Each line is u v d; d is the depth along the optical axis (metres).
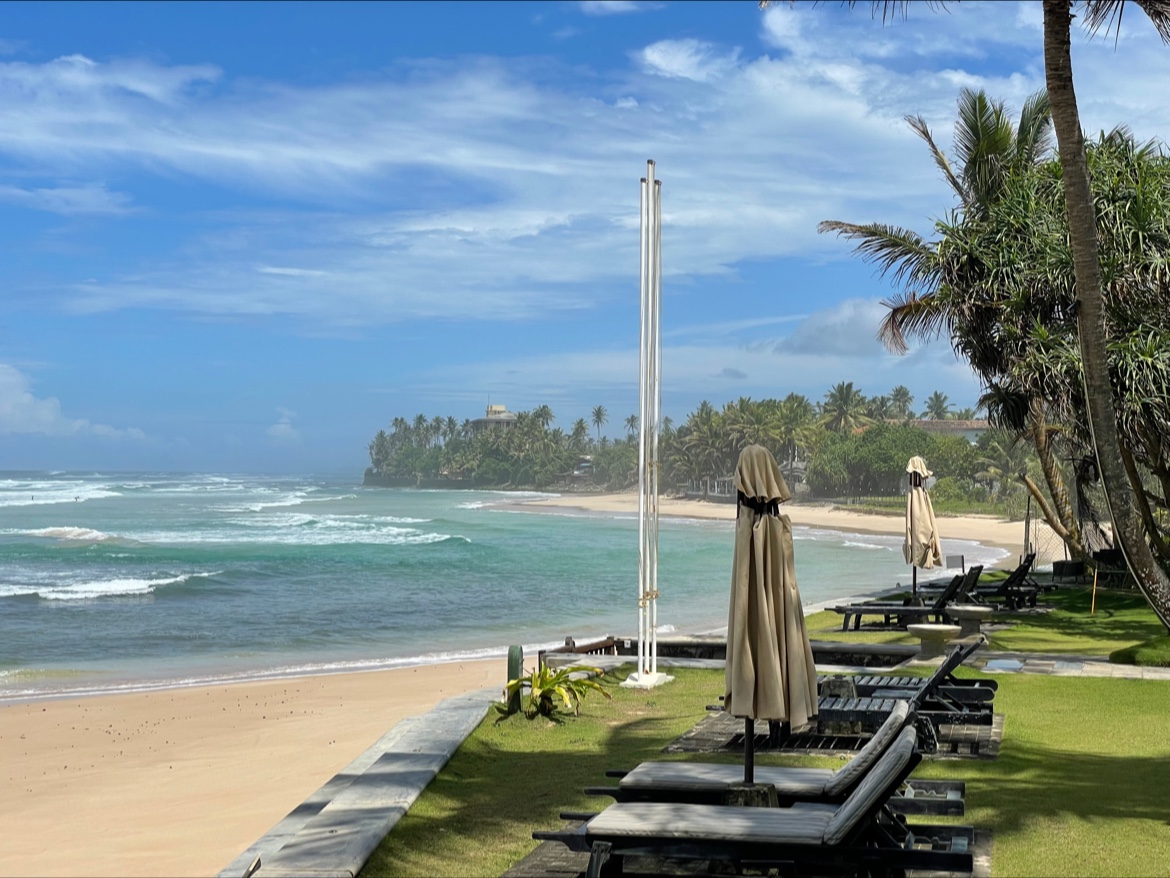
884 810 5.38
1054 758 8.20
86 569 42.75
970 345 19.91
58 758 12.50
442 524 84.62
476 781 8.03
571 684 10.86
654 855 5.00
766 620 6.09
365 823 6.47
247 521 81.50
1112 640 16.00
